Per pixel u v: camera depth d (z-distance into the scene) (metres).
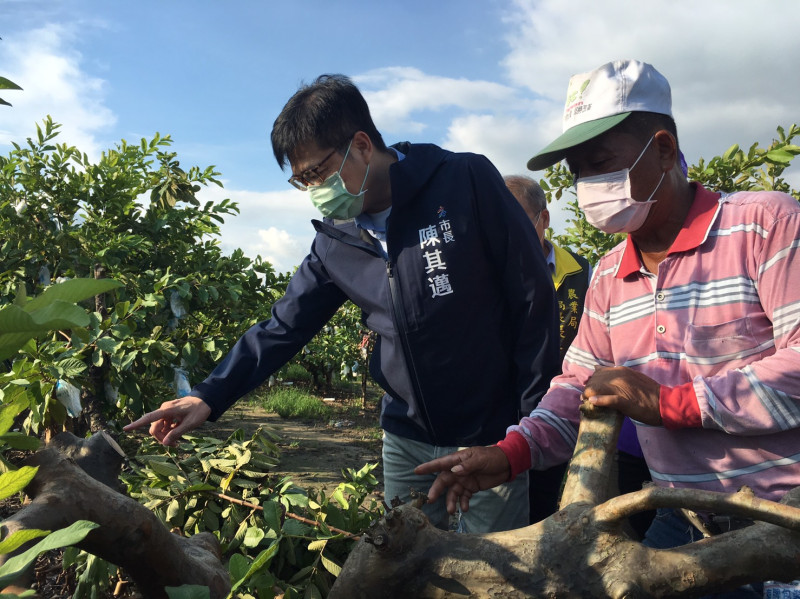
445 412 2.28
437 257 2.16
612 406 1.24
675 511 1.66
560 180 4.84
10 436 0.92
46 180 6.21
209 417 2.41
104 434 1.50
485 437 2.28
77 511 1.10
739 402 1.29
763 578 0.98
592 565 0.97
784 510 0.91
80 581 2.56
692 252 1.46
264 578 1.63
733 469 1.40
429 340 2.21
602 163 1.51
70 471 1.13
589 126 1.48
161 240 6.59
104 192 6.29
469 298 2.17
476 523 2.31
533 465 1.63
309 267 2.59
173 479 3.12
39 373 3.15
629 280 1.60
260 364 2.53
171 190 6.43
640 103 1.47
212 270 6.45
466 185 2.16
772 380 1.27
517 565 0.98
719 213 1.44
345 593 1.05
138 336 5.20
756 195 1.43
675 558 0.97
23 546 0.94
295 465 6.77
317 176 2.16
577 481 1.14
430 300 2.18
